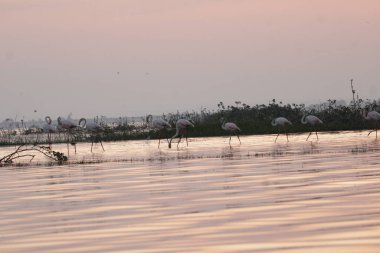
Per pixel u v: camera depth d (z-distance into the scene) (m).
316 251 19.78
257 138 85.12
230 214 26.09
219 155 56.81
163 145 78.44
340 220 23.92
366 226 22.73
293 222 23.98
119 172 44.97
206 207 28.02
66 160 58.38
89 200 31.78
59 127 86.62
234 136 92.88
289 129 99.31
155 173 43.16
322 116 106.50
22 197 33.88
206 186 35.00
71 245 21.91
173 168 46.09
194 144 77.56
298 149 60.19
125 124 112.31
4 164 56.47
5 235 23.95
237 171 41.94
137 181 38.94
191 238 22.12
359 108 107.38
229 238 21.88
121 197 32.34
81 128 94.31
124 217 26.56
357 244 20.36
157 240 22.05
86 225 25.20
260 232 22.56
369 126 99.38
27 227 25.31
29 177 44.16
